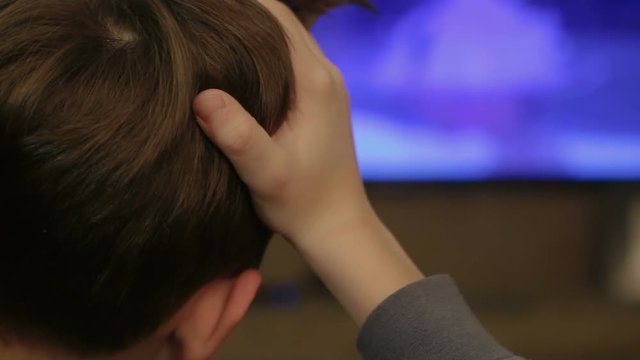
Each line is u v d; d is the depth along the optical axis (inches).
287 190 21.4
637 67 74.9
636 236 79.4
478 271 81.4
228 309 22.2
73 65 18.3
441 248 80.0
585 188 77.3
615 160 76.6
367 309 22.6
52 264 18.8
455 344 21.8
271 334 69.5
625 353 73.2
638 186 77.5
